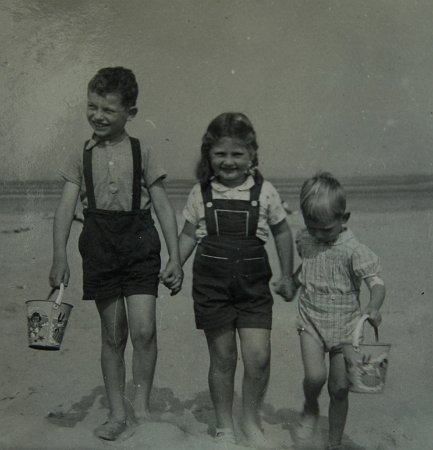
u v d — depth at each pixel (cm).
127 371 375
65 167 304
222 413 295
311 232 296
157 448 283
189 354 396
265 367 292
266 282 296
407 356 392
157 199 307
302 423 304
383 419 329
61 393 347
